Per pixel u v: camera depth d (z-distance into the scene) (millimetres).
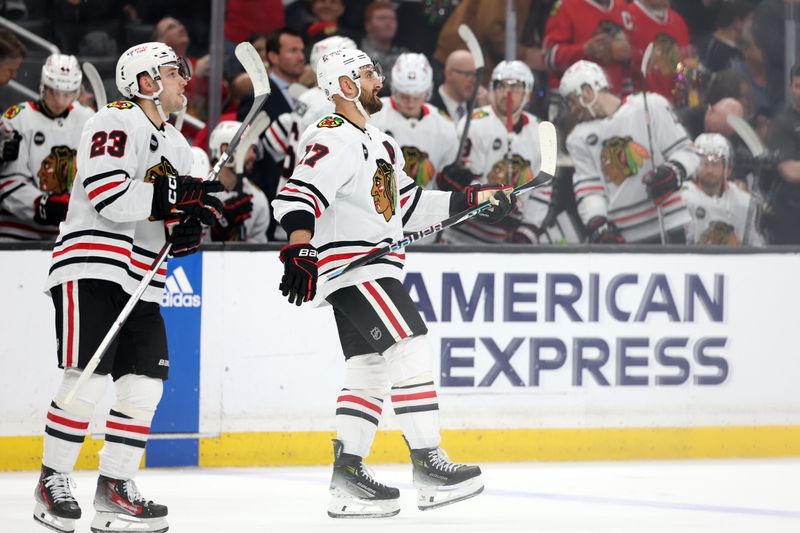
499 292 18922
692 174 22672
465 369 18812
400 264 13406
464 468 12969
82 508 14305
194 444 18000
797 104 24094
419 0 24688
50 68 19188
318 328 18375
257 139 20625
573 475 17547
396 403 13148
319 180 12664
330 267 13141
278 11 24375
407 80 20672
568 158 22969
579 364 19219
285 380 18281
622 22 24172
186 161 12609
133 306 11711
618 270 19344
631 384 19422
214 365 18047
